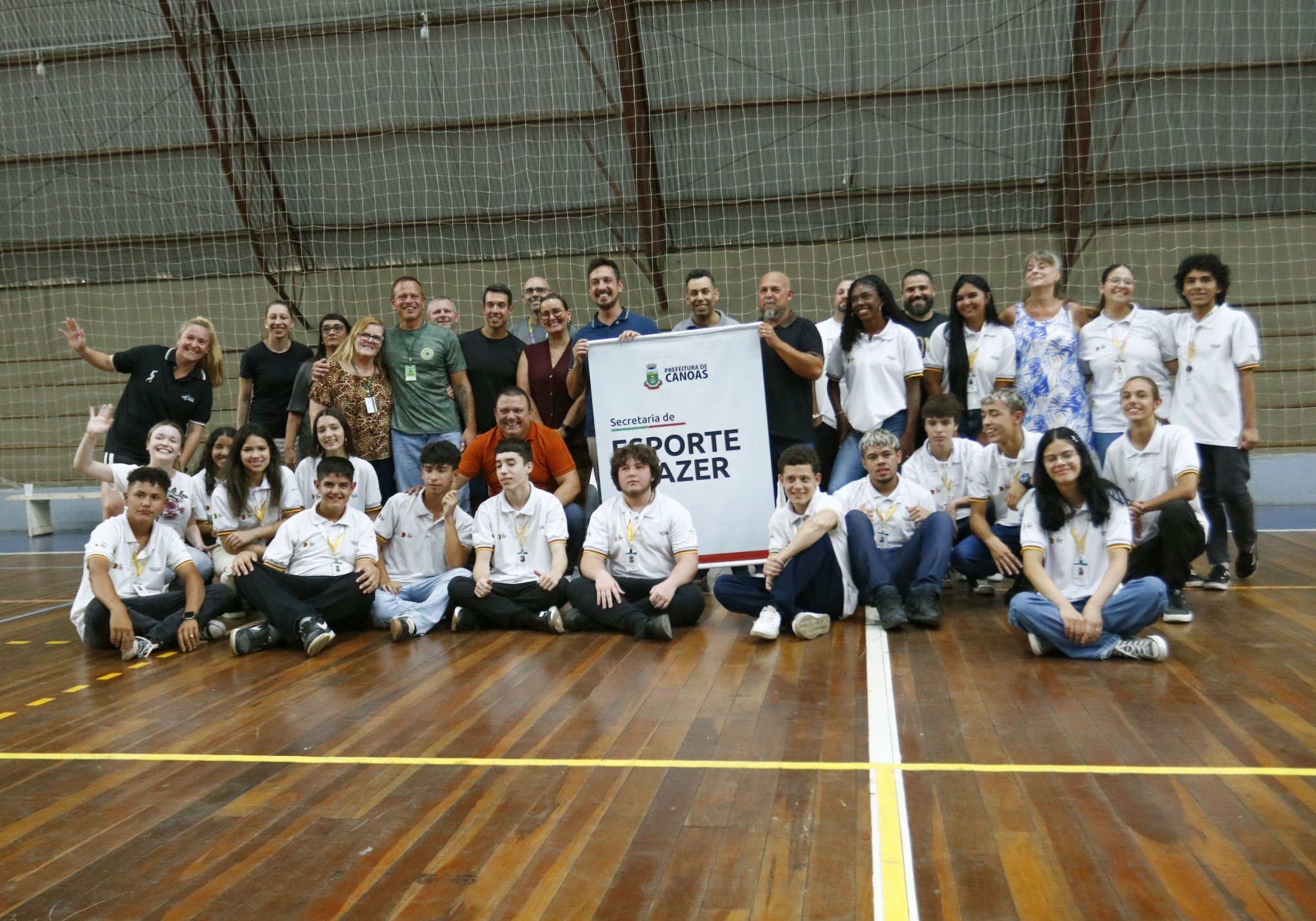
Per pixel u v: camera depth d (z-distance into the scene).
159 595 4.64
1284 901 2.01
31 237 10.66
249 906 2.11
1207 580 5.16
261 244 10.48
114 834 2.49
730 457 5.18
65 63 9.51
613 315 5.73
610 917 2.01
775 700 3.43
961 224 9.82
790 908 2.02
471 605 4.67
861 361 5.31
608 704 3.44
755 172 9.73
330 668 4.10
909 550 4.61
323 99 9.61
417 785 2.75
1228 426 5.12
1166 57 8.84
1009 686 3.53
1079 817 2.42
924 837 2.33
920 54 9.03
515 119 9.57
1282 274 9.65
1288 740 2.92
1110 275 5.43
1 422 11.48
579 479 5.40
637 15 9.01
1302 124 9.01
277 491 5.11
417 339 5.66
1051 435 3.93
